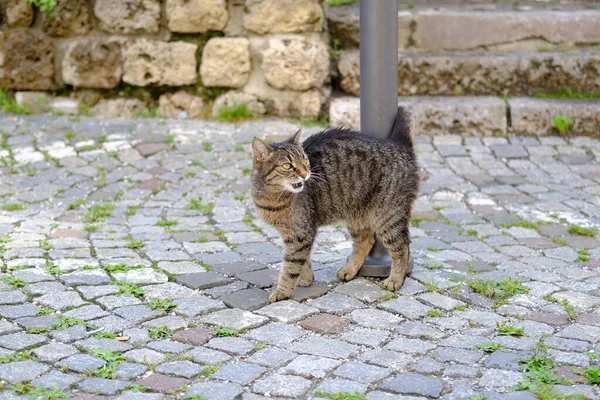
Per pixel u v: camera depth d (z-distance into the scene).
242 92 8.48
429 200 6.89
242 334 4.40
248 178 7.21
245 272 5.30
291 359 4.10
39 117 8.45
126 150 7.69
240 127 8.21
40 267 5.25
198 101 8.55
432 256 5.69
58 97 8.75
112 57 8.51
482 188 7.15
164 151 7.68
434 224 6.37
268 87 8.45
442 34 9.09
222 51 8.36
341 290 5.06
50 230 6.02
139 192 6.93
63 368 3.94
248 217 6.45
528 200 6.90
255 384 3.83
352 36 8.99
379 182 4.95
